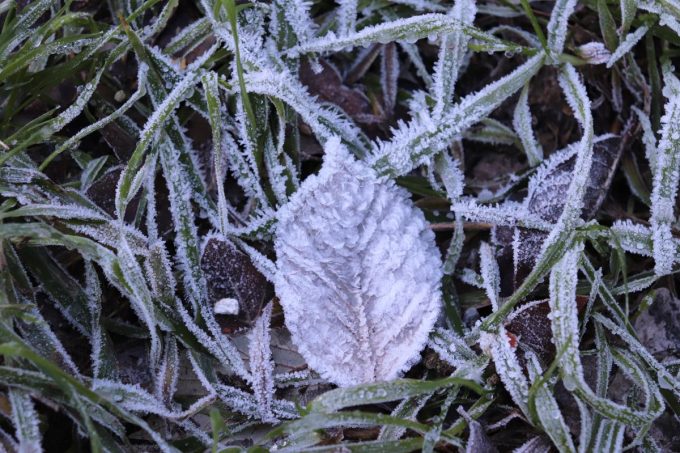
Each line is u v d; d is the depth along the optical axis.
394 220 0.45
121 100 0.48
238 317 0.46
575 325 0.44
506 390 0.45
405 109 0.49
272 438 0.45
